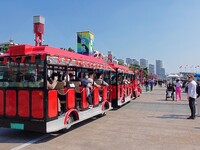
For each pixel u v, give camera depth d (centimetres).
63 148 655
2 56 766
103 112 1166
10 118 751
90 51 1769
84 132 841
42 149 645
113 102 1409
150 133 831
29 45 752
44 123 704
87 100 990
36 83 720
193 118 1115
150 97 2338
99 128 905
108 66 1309
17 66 752
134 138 764
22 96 734
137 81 2291
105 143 706
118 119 1095
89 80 1031
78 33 1775
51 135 797
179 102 1864
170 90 2042
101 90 1183
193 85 1118
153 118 1125
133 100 2005
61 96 824
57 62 764
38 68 726
